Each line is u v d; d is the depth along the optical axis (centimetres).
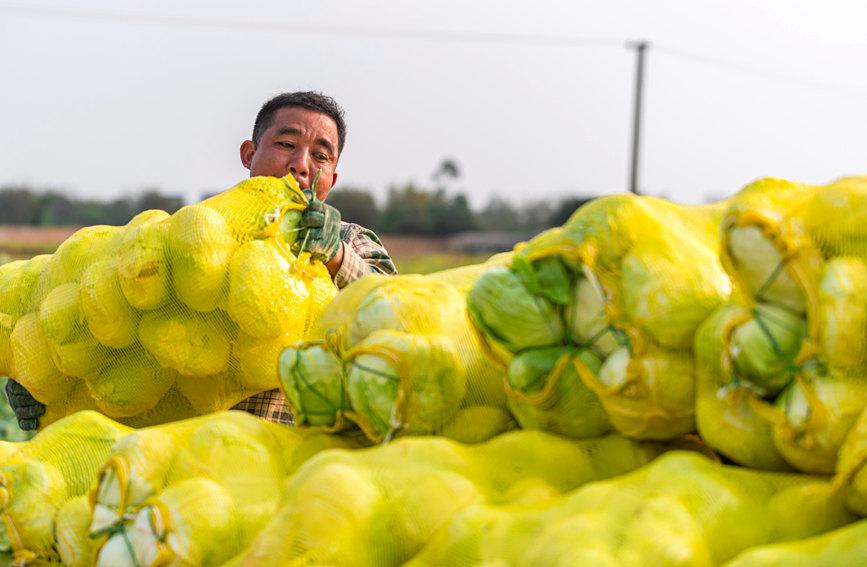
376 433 246
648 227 221
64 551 264
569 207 6838
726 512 195
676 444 234
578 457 229
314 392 257
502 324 226
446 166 7544
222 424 254
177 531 231
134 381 332
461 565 195
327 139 466
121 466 243
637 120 3597
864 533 181
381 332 244
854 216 198
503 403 247
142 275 313
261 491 243
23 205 6650
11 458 278
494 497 218
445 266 3656
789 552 182
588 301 222
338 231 340
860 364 195
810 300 196
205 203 326
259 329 318
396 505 211
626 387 216
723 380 211
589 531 187
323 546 204
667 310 215
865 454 187
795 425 197
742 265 204
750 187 210
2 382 940
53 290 337
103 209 6725
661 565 183
